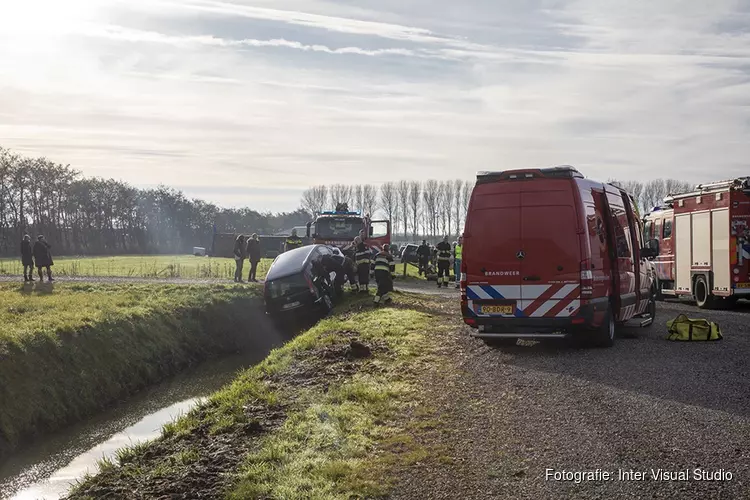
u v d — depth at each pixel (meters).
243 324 20.91
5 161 71.38
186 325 19.03
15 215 72.69
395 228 101.88
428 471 6.01
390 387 9.12
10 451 10.93
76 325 15.10
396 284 28.88
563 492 5.32
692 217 20.06
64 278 30.94
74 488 7.38
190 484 6.56
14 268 38.66
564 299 11.01
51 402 12.53
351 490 5.70
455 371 9.99
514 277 11.27
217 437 7.92
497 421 7.31
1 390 11.77
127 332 16.38
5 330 13.67
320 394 9.17
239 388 10.15
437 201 101.19
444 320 15.55
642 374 9.23
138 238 91.00
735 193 18.06
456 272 30.41
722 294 18.44
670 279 21.59
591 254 11.09
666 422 6.90
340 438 7.09
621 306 12.34
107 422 12.57
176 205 96.94
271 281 19.48
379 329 14.11
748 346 11.58
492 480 5.69
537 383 8.93
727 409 7.31
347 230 27.38
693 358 10.39
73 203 80.31
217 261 54.09
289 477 6.11
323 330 14.85
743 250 18.05
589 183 11.76
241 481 6.20
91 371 14.15
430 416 7.73
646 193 77.75
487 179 11.52
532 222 11.20
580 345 11.97
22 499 8.78
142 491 6.60
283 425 7.87
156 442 8.37
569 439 6.54
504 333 11.51
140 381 15.32
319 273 20.53
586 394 8.20
